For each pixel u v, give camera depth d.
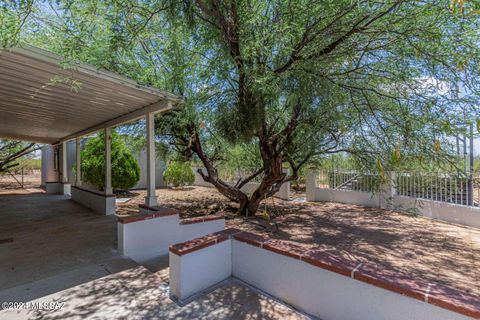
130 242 3.40
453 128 2.87
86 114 5.08
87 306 2.16
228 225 5.34
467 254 3.59
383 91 3.28
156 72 4.39
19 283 2.57
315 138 4.54
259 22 2.89
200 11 2.70
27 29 2.55
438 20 2.42
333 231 4.85
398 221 5.59
